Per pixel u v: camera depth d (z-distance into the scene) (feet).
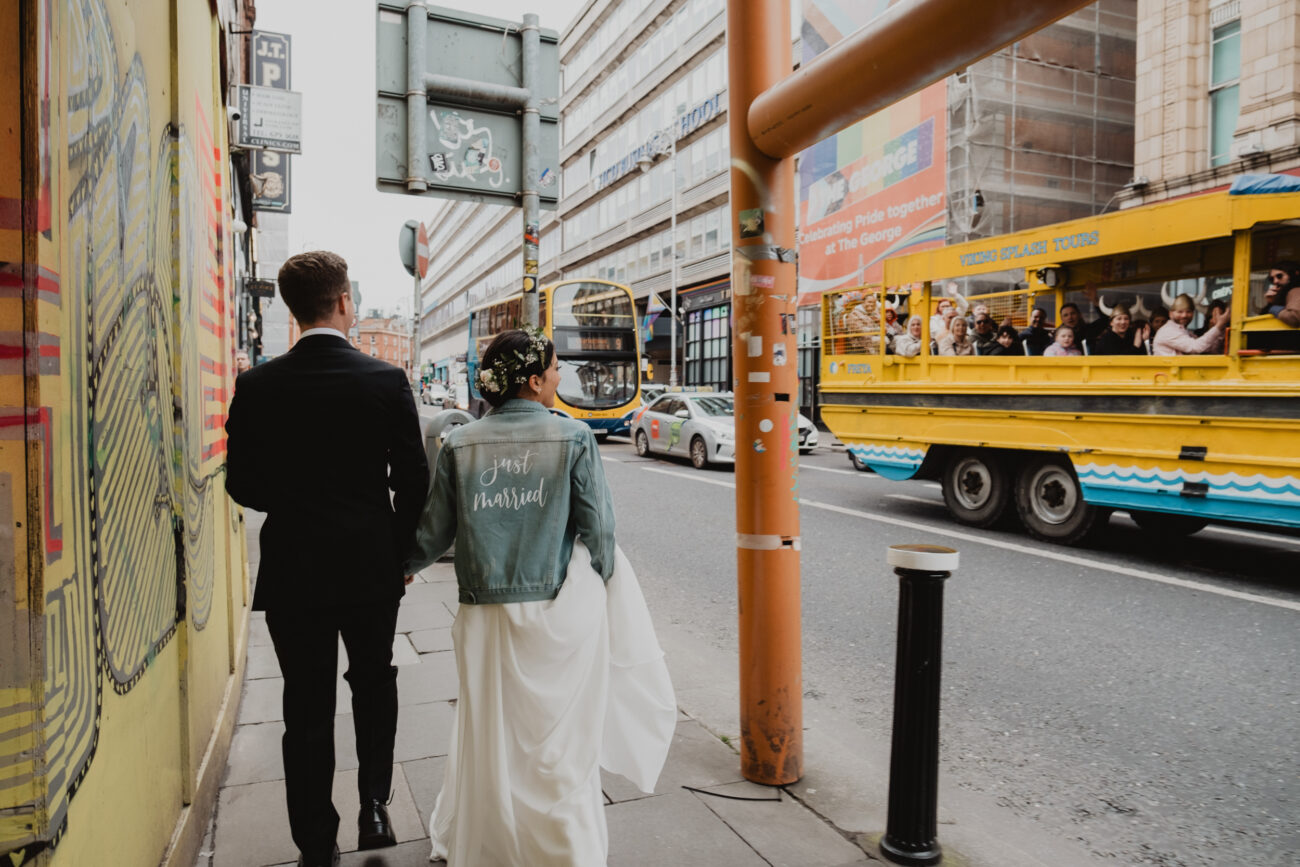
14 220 4.01
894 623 18.16
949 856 8.96
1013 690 14.24
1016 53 67.82
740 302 10.00
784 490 10.10
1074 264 28.27
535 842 7.34
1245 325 21.30
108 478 5.42
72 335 4.66
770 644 10.16
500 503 7.75
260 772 10.39
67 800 4.44
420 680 13.70
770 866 8.45
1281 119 48.83
